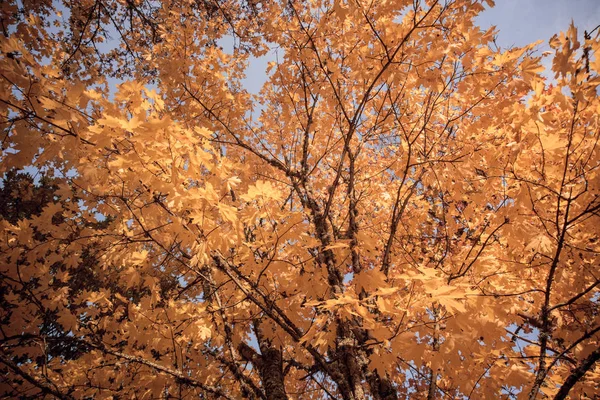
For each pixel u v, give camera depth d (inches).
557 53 71.9
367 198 185.3
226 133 165.0
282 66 157.8
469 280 105.9
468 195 116.6
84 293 118.0
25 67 62.9
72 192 93.3
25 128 65.9
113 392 123.3
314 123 159.2
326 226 121.5
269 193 81.9
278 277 102.3
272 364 149.3
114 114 69.6
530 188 95.3
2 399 102.5
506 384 88.8
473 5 99.2
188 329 115.6
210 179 77.6
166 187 71.1
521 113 89.7
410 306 71.6
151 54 163.9
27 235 99.0
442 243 153.6
